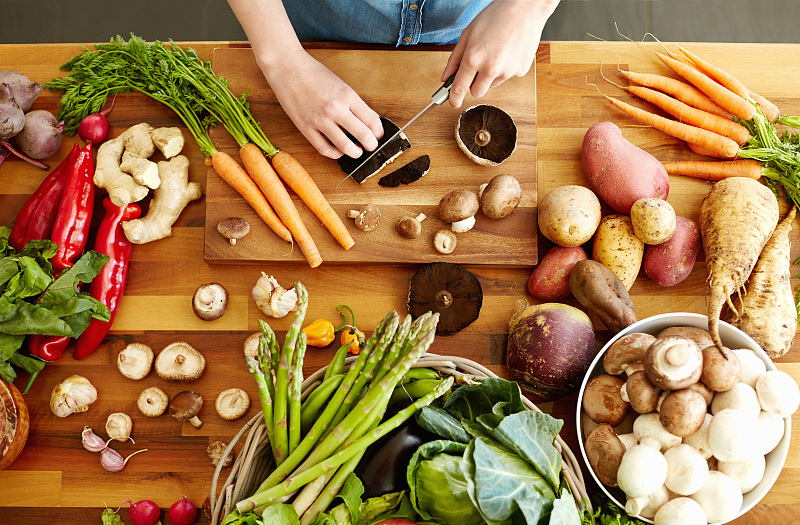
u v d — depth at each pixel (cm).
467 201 137
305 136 143
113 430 138
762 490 121
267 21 128
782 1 202
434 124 146
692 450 118
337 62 147
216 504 112
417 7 138
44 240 135
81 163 141
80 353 141
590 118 153
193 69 146
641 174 139
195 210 149
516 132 141
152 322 145
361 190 145
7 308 130
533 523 104
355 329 127
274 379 119
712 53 155
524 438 109
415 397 120
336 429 110
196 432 140
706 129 150
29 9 206
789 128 154
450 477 108
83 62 148
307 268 147
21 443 133
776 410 119
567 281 140
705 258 146
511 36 120
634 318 134
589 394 127
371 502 112
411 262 143
